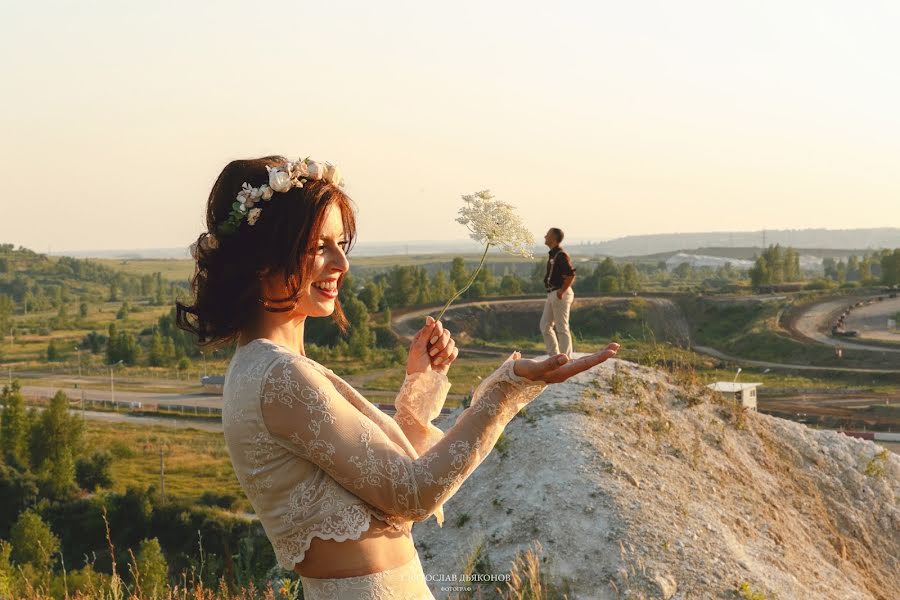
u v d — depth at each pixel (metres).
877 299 100.31
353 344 100.69
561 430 8.86
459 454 1.62
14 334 180.00
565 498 7.88
